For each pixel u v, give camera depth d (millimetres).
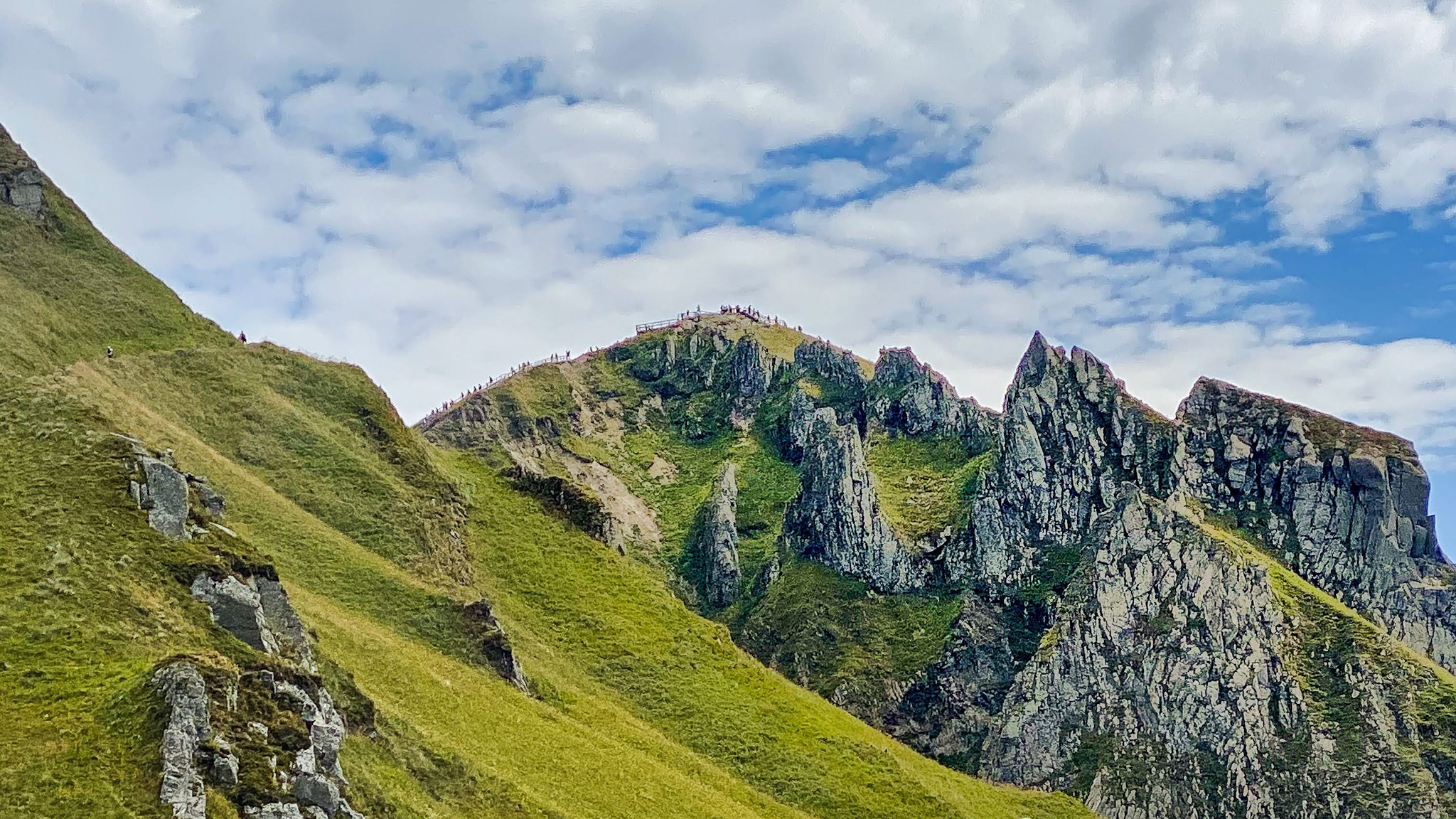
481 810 97875
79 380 152750
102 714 70062
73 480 93250
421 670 126188
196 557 89938
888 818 161250
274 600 94188
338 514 164125
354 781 84375
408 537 167250
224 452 164375
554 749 125438
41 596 80500
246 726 72562
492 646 147250
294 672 82500
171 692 70312
